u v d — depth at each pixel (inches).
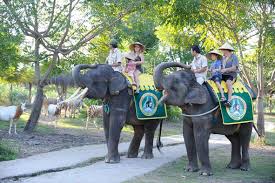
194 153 432.5
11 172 386.9
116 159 469.7
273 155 570.9
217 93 421.1
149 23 689.6
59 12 664.4
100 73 453.7
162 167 447.5
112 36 701.9
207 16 676.1
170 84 406.0
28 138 624.4
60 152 518.9
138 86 480.1
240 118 428.5
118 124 467.2
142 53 491.2
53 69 707.4
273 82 746.8
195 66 428.8
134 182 367.9
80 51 712.4
